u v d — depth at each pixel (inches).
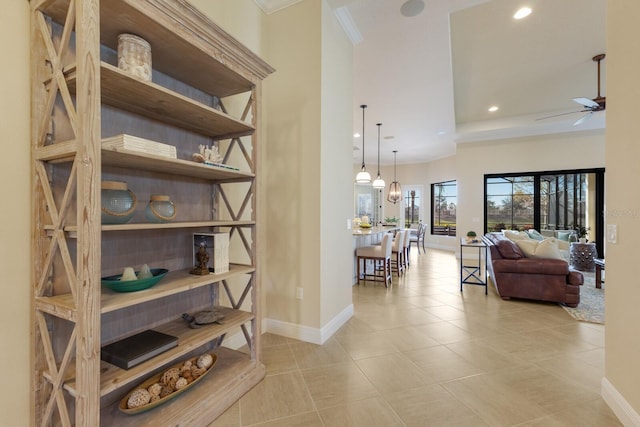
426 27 125.3
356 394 77.7
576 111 240.4
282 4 113.8
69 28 48.0
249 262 111.9
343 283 128.4
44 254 53.2
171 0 56.4
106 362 57.5
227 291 92.5
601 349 103.4
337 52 121.0
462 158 302.0
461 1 110.1
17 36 51.2
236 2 102.0
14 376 50.8
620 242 69.3
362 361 94.9
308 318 109.8
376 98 197.3
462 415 69.9
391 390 79.5
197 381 71.1
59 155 48.9
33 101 52.2
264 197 117.0
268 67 84.2
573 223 259.9
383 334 116.2
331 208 116.6
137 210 70.5
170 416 60.7
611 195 73.1
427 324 126.4
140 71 58.0
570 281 148.9
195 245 80.4
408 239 251.0
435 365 92.5
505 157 284.8
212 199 92.3
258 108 84.5
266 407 72.2
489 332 118.0
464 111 249.0
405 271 240.2
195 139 86.6
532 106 237.8
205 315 78.9
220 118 75.7
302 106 110.7
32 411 52.1
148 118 73.5
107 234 64.9
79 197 45.6
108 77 52.5
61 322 56.6
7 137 50.0
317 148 108.1
